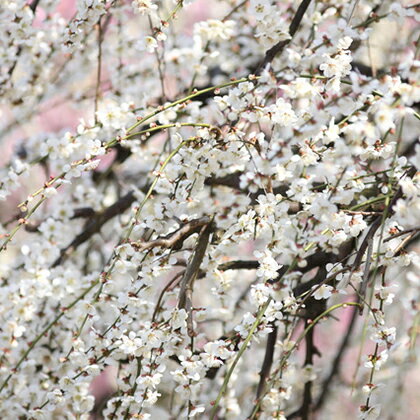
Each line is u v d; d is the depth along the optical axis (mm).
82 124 2740
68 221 3023
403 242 2607
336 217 2564
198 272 2703
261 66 2797
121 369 2789
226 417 2850
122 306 2652
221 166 2750
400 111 2510
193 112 2762
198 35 2814
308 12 2846
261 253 2604
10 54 2895
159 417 3029
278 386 2699
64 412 2738
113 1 2781
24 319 2760
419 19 2691
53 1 2969
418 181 2549
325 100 2586
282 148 2574
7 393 2777
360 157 2615
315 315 2752
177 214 2697
